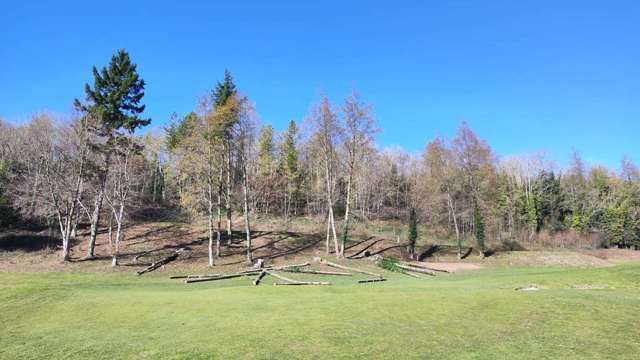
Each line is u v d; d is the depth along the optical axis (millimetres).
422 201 62594
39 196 44094
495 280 25047
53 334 13812
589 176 94562
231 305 16922
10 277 28594
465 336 11367
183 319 14703
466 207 59875
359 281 30250
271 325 13070
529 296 16250
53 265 34719
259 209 70125
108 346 11812
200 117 38469
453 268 42219
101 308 17297
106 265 35406
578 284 20625
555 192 86125
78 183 38281
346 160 45531
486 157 53562
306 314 14609
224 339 11695
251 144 43844
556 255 52688
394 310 14719
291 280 30453
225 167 46062
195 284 28844
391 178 81000
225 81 43094
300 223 62875
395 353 10141
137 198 57219
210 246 37375
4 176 46906
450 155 54125
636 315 13047
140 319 15109
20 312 17328
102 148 37844
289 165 70062
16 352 11984
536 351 10016
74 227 45156
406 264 40688
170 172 58531
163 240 44750
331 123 42906
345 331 12094
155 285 28094
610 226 75000
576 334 11281
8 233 44562
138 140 43219
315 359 9891
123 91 38188
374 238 56719
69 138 41062
